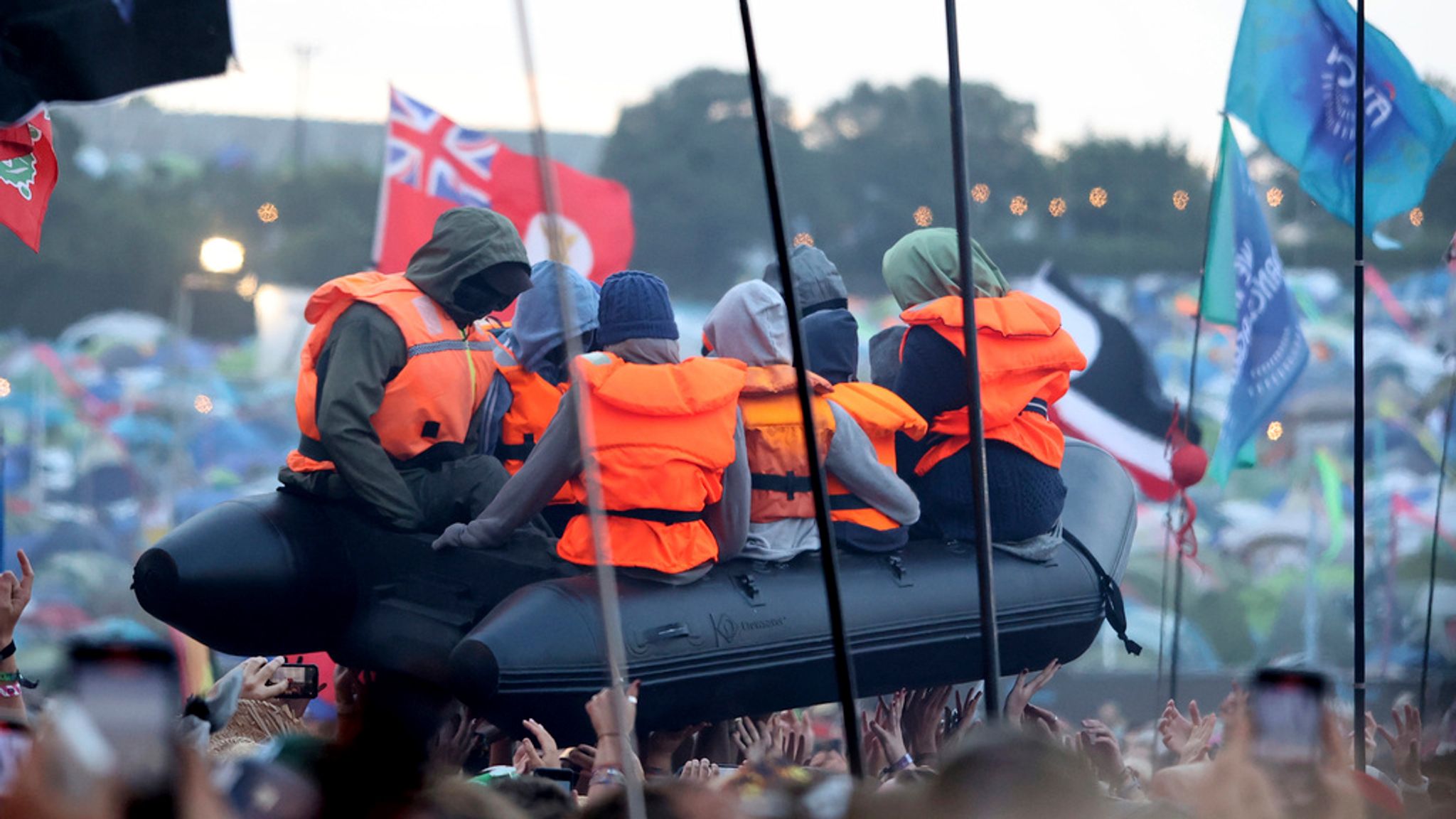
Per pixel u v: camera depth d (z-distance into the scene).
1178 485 18.08
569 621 14.52
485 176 16.34
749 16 9.20
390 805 7.01
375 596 14.57
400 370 14.59
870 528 15.72
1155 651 34.28
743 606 15.05
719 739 15.10
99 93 10.82
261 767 7.08
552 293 14.77
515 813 7.18
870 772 14.72
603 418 14.72
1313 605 41.97
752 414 15.19
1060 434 16.66
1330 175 19.08
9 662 9.73
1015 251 41.53
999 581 16.31
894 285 16.53
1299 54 19.02
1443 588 34.25
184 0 10.89
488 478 14.71
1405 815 11.34
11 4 10.66
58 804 5.75
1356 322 14.66
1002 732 6.41
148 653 6.31
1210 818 7.89
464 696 14.38
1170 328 35.97
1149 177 42.94
